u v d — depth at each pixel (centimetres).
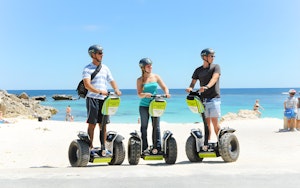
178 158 784
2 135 1264
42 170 492
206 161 646
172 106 5369
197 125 1694
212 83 615
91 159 591
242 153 794
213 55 639
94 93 593
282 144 927
